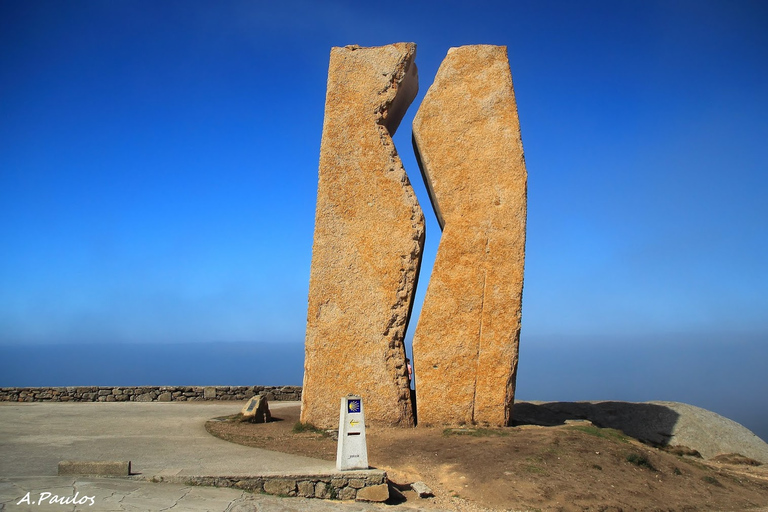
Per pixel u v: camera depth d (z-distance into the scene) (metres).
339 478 8.34
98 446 10.49
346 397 8.87
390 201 12.85
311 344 12.46
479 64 13.30
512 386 12.14
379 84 13.36
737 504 9.24
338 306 12.52
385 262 12.62
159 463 9.10
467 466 9.66
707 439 13.54
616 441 10.98
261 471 8.51
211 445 10.74
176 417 14.47
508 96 13.06
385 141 13.11
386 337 12.36
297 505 7.80
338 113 13.21
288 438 11.46
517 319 12.23
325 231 12.77
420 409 12.16
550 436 10.88
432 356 12.26
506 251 12.43
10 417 14.07
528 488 8.80
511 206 12.58
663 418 14.34
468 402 12.08
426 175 13.85
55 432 11.98
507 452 10.08
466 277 12.41
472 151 12.88
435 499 8.58
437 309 12.38
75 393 18.27
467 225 12.59
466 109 13.09
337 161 13.01
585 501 8.54
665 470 10.09
